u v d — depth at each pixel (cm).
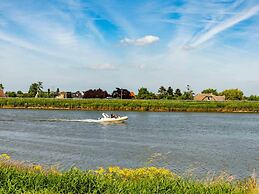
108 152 3697
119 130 6112
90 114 10031
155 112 11488
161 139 4925
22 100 11988
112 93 17712
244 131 6269
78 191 1187
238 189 1333
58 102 11812
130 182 1270
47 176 1306
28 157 3347
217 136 5441
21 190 1157
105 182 1234
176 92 18212
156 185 1255
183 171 2833
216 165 3117
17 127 6297
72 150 3791
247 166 3092
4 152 3597
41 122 7375
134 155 3547
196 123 7812
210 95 16688
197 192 1235
